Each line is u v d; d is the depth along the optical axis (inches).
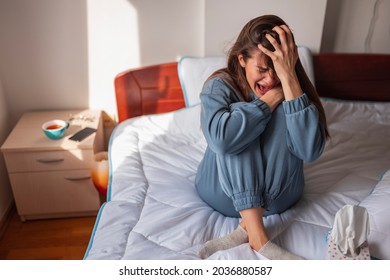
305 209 53.9
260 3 83.0
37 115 86.6
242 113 46.5
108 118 93.0
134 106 88.2
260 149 48.6
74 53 85.1
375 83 93.0
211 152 52.6
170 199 56.3
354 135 76.2
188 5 83.7
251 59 48.3
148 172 63.7
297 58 49.2
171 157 67.7
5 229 79.3
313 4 84.4
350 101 90.7
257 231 46.1
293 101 46.8
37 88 87.3
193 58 82.7
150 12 83.6
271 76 48.6
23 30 81.4
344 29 94.1
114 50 86.2
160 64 86.6
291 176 49.5
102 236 49.2
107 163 74.2
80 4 80.9
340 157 68.5
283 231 49.8
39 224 80.7
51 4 80.0
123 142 72.9
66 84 88.0
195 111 78.7
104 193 77.6
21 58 83.8
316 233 49.3
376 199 51.8
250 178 47.1
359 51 96.5
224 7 82.1
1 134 82.4
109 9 82.2
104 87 89.6
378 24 93.0
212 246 46.6
